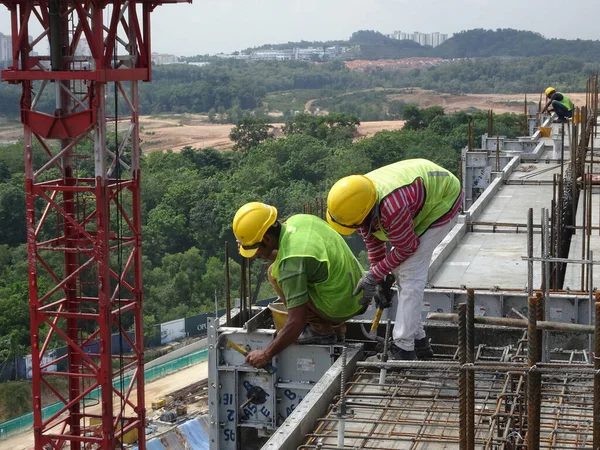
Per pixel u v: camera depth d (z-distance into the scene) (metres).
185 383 40.16
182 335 48.19
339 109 180.50
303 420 7.04
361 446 6.78
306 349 8.91
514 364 6.51
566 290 11.64
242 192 64.94
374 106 183.25
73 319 22.27
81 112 20.47
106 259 20.84
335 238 8.25
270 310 9.48
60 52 20.56
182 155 83.06
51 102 80.81
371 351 9.21
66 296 22.11
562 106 29.41
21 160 67.31
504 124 75.94
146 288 50.25
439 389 7.76
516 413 6.74
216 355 9.21
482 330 9.23
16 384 39.56
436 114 86.75
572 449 6.10
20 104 20.75
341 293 8.20
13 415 38.16
